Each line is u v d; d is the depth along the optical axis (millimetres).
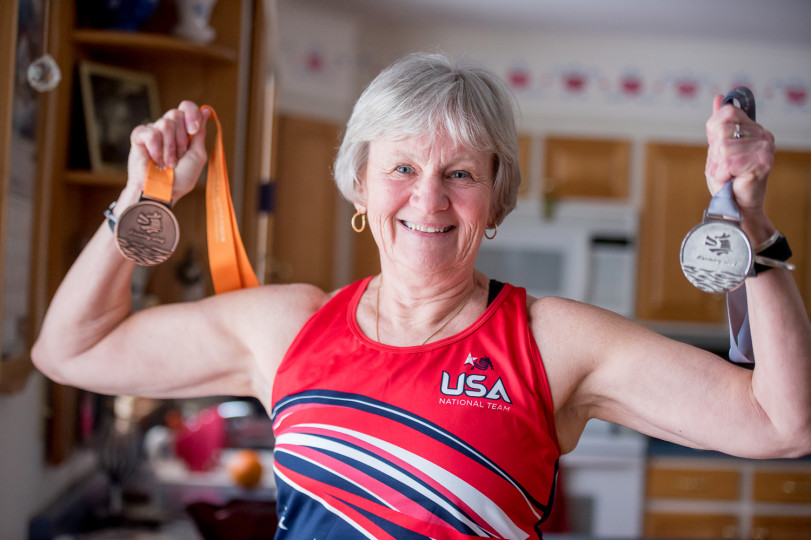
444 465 849
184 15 1826
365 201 999
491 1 3682
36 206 1453
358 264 4027
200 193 1928
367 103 921
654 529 3719
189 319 1016
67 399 1700
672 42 4164
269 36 2434
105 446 1856
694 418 850
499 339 905
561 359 893
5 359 1300
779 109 4215
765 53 4211
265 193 2309
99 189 1801
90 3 1753
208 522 1517
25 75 1367
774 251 792
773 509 3771
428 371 887
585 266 4004
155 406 2133
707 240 786
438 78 897
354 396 889
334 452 878
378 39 4062
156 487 2148
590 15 3832
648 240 4129
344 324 958
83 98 1696
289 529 923
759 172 764
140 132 960
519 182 969
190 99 1923
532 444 867
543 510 886
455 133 879
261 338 986
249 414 3111
